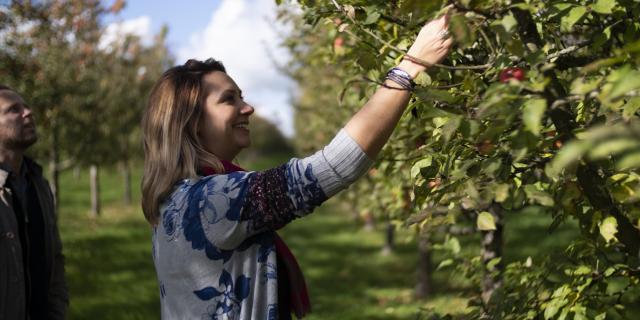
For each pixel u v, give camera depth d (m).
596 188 1.42
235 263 1.30
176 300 1.34
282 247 1.42
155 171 1.40
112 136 15.69
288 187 1.24
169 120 1.41
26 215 2.83
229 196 1.28
